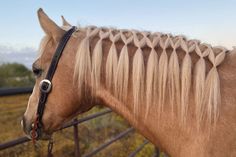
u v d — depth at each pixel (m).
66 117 1.90
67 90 1.80
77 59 1.73
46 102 1.85
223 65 1.57
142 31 1.80
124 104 1.72
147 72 1.61
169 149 1.64
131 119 1.74
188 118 1.54
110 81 1.70
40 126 1.90
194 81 1.56
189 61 1.57
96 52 1.71
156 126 1.64
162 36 1.75
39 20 1.84
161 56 1.61
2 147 2.18
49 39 1.86
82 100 1.83
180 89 1.57
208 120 1.48
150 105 1.63
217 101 1.47
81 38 1.81
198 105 1.51
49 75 1.81
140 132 1.77
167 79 1.60
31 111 1.94
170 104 1.59
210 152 1.46
